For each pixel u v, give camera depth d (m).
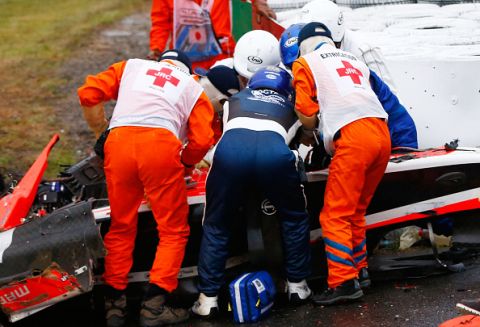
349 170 10.20
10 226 10.52
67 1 36.88
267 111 10.51
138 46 27.19
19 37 29.02
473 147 12.70
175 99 10.40
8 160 17.55
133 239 10.51
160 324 10.34
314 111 10.47
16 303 9.60
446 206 10.99
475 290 10.38
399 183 11.02
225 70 11.79
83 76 23.75
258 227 10.51
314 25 11.07
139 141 10.08
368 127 10.23
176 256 10.34
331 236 10.34
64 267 9.55
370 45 12.57
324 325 9.77
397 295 10.50
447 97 12.98
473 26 14.58
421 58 12.95
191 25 16.72
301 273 10.51
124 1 36.84
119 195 10.23
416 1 16.42
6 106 21.27
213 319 10.43
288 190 10.22
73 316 11.16
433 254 11.42
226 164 10.09
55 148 18.34
